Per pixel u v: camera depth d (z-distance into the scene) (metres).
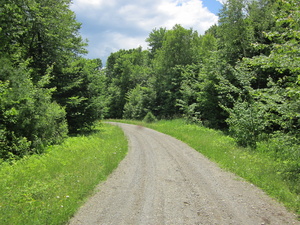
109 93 56.00
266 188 6.07
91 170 7.53
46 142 11.63
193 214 4.66
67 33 17.33
